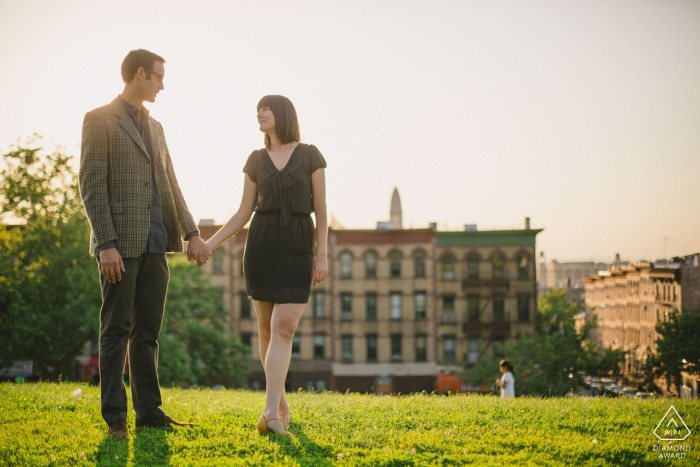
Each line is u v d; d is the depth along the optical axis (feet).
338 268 140.87
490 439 14.21
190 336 98.63
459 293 141.38
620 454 13.02
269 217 14.26
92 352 121.49
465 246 141.38
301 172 14.40
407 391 139.54
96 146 13.48
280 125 14.57
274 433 13.87
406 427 15.71
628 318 202.59
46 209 86.84
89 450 12.48
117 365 13.82
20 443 12.92
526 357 112.88
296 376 140.15
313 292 141.18
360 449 13.10
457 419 16.48
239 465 11.80
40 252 86.12
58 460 11.87
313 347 140.77
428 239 140.77
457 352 140.26
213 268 136.87
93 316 79.10
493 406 19.29
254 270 14.25
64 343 80.23
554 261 445.78
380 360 140.15
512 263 140.67
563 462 12.51
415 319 140.36
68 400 19.13
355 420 16.29
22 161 87.04
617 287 219.82
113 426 13.61
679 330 117.19
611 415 16.98
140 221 13.74
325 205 14.76
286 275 14.12
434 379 139.85
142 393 14.57
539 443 13.75
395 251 140.77
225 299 136.56
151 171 14.38
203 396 25.20
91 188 13.34
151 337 14.70
